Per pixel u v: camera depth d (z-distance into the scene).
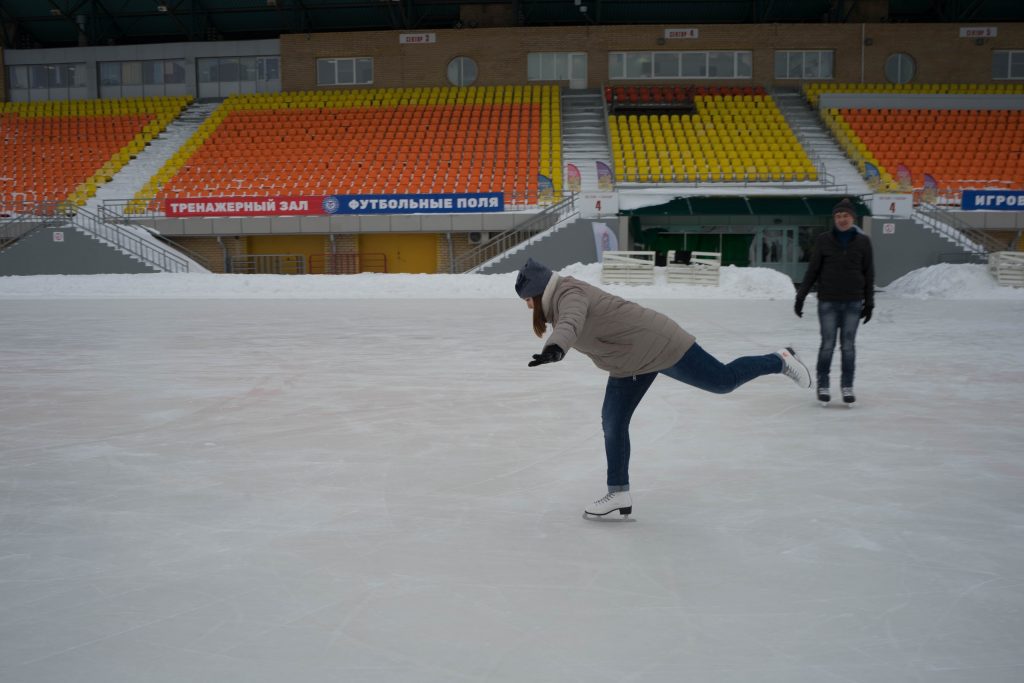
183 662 2.90
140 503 4.75
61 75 41.22
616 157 31.67
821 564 3.79
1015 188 29.45
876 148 31.97
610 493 4.43
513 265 26.92
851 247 7.40
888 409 7.40
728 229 28.42
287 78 38.88
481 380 8.95
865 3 38.06
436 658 2.91
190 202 29.14
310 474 5.35
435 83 38.06
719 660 2.89
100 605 3.38
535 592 3.48
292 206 28.80
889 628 3.13
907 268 26.61
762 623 3.18
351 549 4.00
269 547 4.04
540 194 28.75
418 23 40.81
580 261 26.83
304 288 23.27
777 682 2.74
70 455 5.86
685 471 5.40
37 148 35.84
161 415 7.22
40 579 3.66
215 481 5.19
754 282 22.14
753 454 5.83
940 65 36.88
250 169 32.47
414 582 3.60
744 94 36.22
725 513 4.54
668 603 3.37
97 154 35.25
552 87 36.62
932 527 4.29
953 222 27.27
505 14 39.50
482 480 5.21
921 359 10.47
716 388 4.54
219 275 25.20
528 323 15.02
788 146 32.03
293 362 10.32
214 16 40.62
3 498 4.86
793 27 36.88
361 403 7.71
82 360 10.55
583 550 3.98
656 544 4.05
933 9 38.97
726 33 37.00
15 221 29.06
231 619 3.24
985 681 2.74
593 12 39.31
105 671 2.83
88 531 4.28
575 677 2.78
